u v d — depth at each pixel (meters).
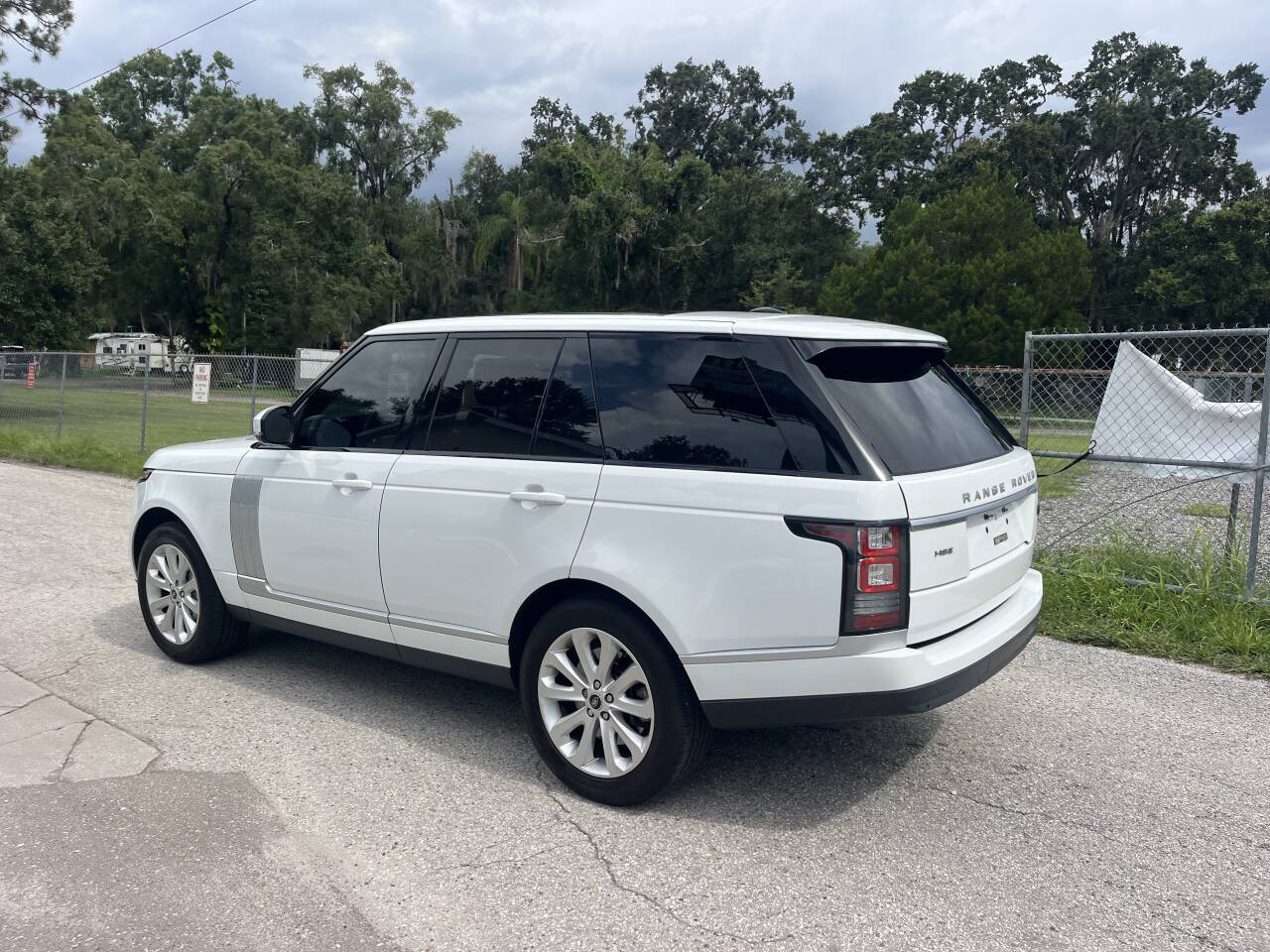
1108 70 55.28
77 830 3.38
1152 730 4.52
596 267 56.69
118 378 17.75
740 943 2.77
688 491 3.40
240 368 16.69
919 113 60.56
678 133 69.19
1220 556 6.79
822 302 51.00
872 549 3.13
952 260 45.50
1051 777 3.98
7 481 12.95
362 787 3.78
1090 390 10.22
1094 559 7.12
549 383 3.90
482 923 2.86
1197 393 6.89
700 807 3.67
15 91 25.31
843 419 3.28
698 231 57.75
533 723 3.83
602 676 3.63
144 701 4.71
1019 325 43.66
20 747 4.11
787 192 61.03
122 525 9.76
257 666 5.29
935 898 3.03
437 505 4.04
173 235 49.16
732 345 3.53
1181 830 3.53
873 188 60.12
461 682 5.09
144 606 5.45
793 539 3.20
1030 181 53.78
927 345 3.90
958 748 4.29
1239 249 47.81
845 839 3.42
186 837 3.35
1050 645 5.91
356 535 4.33
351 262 56.91
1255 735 4.47
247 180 51.50
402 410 4.33
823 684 3.24
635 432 3.62
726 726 3.43
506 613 3.85
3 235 25.77
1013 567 4.00
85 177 39.34
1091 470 10.56
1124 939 2.82
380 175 69.00
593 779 3.66
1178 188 55.09
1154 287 48.62
